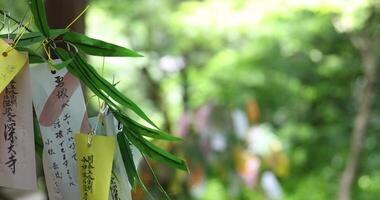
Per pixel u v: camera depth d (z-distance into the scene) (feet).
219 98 16.19
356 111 17.93
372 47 15.08
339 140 18.15
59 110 3.03
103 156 2.97
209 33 16.20
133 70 18.21
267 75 17.33
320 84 18.37
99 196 2.95
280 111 18.49
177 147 11.33
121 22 17.39
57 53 2.99
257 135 12.55
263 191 12.57
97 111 3.43
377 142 17.22
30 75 2.86
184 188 11.10
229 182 12.62
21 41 2.87
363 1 12.88
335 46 17.25
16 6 5.29
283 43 16.69
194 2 15.75
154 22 17.46
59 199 3.06
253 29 15.76
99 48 3.04
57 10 4.20
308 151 18.33
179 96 17.72
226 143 11.91
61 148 3.04
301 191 17.48
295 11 14.65
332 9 13.12
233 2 15.08
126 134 3.18
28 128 2.84
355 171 15.11
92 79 3.01
